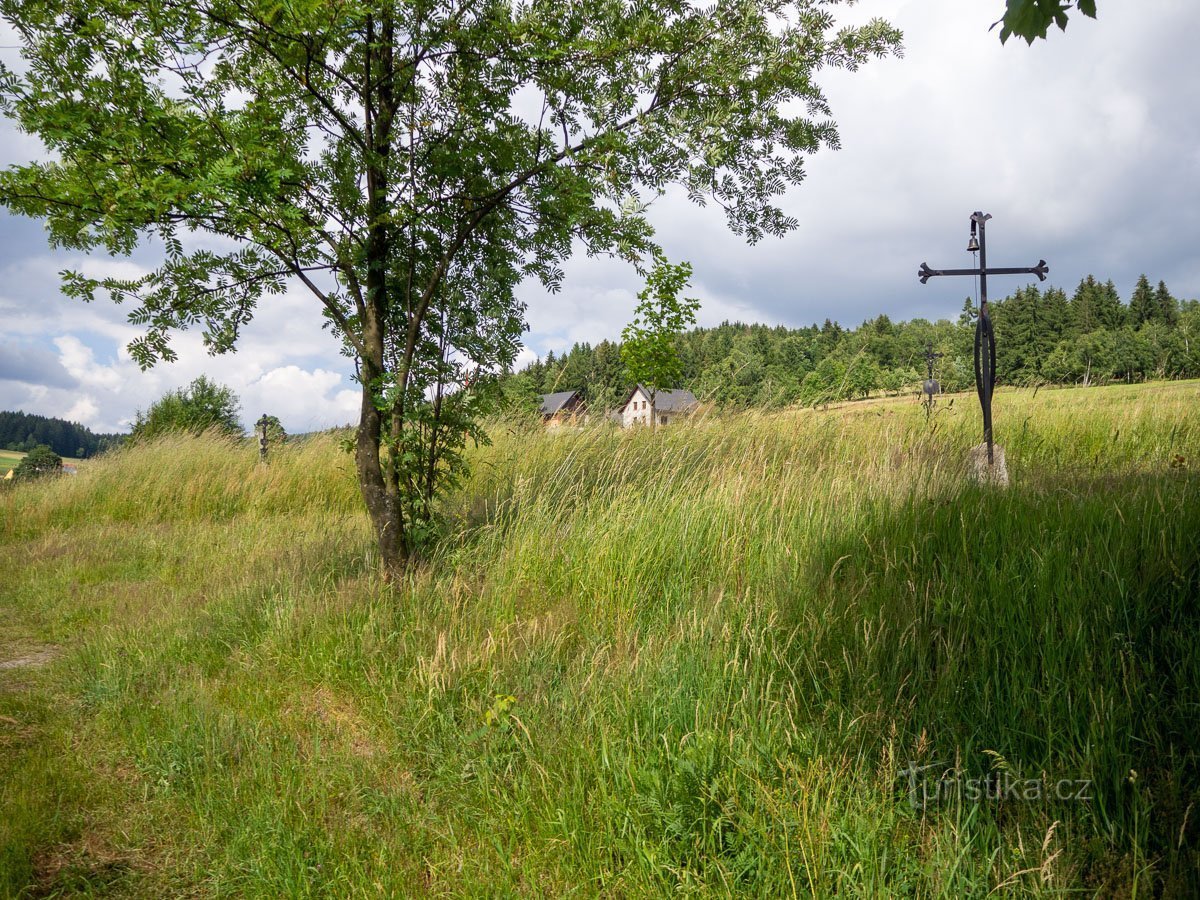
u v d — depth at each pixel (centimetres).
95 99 465
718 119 511
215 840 301
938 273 748
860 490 565
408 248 588
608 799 275
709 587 462
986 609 352
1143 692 283
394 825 306
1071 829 239
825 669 337
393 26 539
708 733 288
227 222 507
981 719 290
